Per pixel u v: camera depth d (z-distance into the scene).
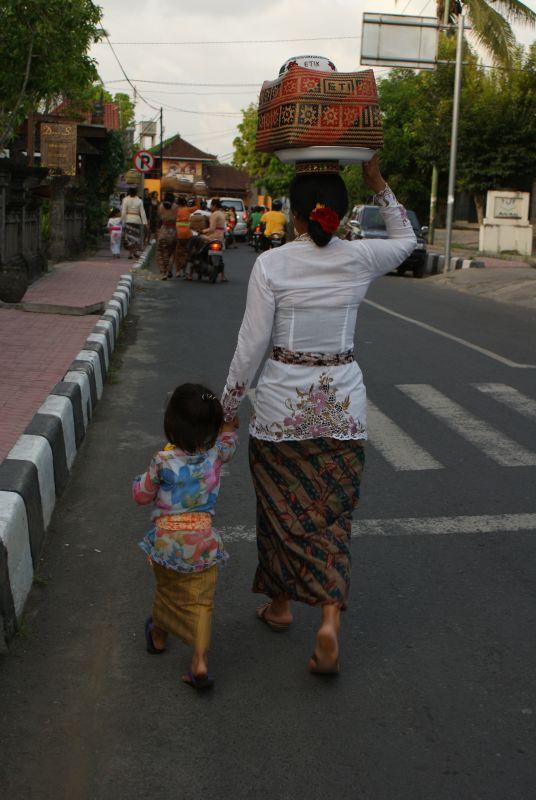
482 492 5.62
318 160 3.26
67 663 3.49
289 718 3.14
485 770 2.86
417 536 4.88
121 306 12.59
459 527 5.01
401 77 39.31
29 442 4.91
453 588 4.24
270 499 3.35
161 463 3.29
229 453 3.40
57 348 9.26
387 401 8.05
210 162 98.25
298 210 3.29
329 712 3.18
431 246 32.25
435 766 2.88
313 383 3.29
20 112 14.02
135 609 3.97
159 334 11.78
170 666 3.49
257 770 2.84
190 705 3.21
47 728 3.05
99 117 28.89
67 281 16.55
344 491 3.33
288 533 3.31
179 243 19.30
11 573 3.70
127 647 3.64
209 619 3.33
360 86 3.17
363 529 4.96
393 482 5.79
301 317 3.25
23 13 12.37
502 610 4.03
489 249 28.44
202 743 2.98
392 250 3.34
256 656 3.59
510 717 3.17
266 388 3.34
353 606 4.04
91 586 4.19
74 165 22.91
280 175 55.84
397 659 3.58
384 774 2.83
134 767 2.84
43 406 5.82
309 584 3.28
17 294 12.52
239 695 3.29
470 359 10.29
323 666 3.29
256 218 33.53
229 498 5.45
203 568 3.30
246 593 4.17
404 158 38.16
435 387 8.68
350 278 3.26
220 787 2.76
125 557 4.54
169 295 16.27
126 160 37.38
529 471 6.07
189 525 3.30
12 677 3.37
